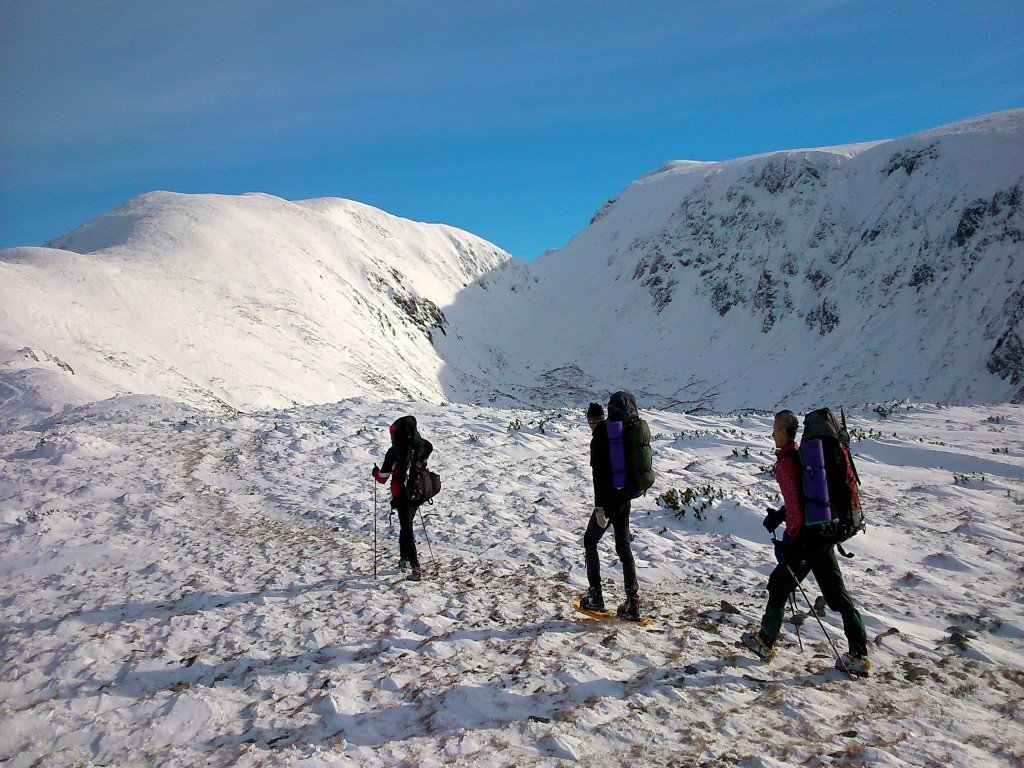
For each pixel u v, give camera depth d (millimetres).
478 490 10898
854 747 3402
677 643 4949
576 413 20875
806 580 6785
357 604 5965
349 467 12570
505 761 3336
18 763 3617
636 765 3279
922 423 17969
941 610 5941
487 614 5672
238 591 6516
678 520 9211
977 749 3451
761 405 69250
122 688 4520
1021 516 9008
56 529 8742
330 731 3807
